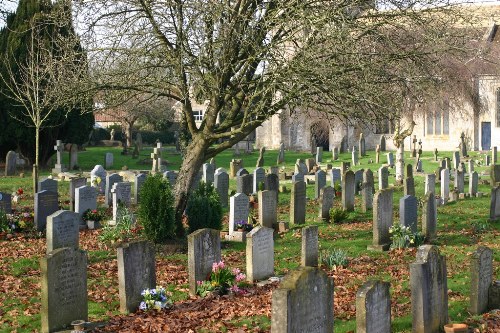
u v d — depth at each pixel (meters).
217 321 12.74
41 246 19.95
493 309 13.43
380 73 20.55
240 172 31.81
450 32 24.23
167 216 19.47
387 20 21.05
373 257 18.89
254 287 15.54
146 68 20.00
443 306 12.20
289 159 55.59
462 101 43.16
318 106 20.98
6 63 39.78
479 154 57.72
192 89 21.47
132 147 70.56
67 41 22.41
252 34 19.55
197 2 19.03
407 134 36.91
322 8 19.50
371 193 27.42
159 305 13.59
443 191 29.78
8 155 40.62
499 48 45.56
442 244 20.67
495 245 20.47
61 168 41.84
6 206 24.28
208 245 15.31
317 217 25.36
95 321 12.91
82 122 44.66
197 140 21.25
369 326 10.57
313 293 10.30
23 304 14.15
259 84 20.14
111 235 20.41
